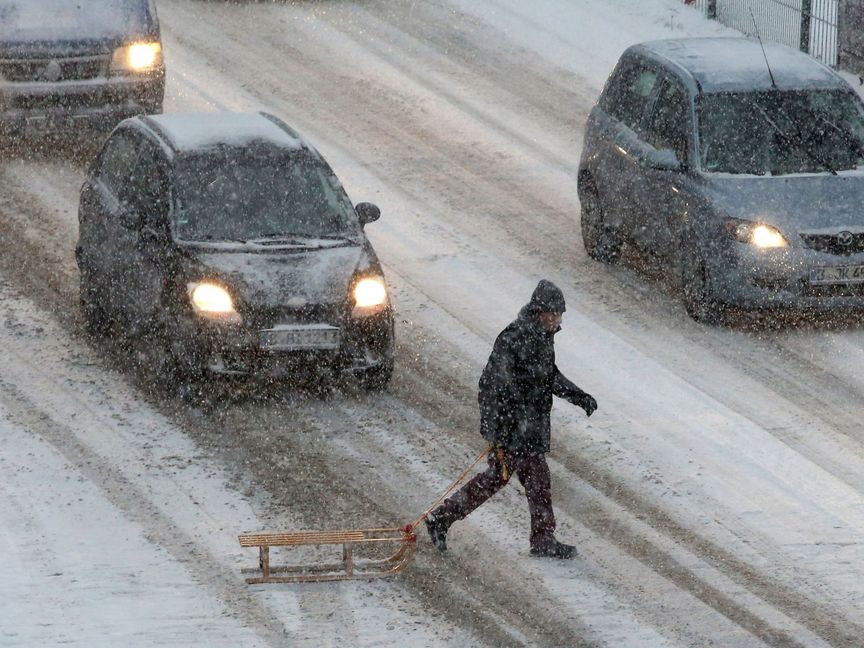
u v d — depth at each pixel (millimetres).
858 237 48938
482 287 54219
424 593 33062
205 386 42938
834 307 49188
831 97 53406
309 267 43062
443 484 38812
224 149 46781
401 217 61531
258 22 89938
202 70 80188
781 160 51406
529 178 67250
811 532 36062
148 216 45531
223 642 30516
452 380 46062
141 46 66312
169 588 32844
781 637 31141
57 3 66625
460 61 84562
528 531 36250
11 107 64938
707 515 36969
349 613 32000
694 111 52375
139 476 38750
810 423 42531
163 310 43344
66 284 53375
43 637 30453
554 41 88562
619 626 31531
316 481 38812
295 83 79188
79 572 33406
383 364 43719
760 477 39094
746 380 45781
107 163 49375
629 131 55438
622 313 51625
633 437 41625
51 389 44438
